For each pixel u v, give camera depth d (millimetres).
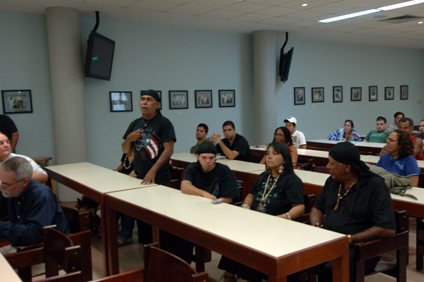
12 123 5125
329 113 9602
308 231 1778
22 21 5527
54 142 5848
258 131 7977
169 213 2129
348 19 6887
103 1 5176
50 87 5770
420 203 2412
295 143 5762
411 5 5973
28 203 2199
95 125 6203
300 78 8930
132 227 3613
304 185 3117
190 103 7312
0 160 3025
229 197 2645
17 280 1470
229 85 7852
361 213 2117
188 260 2750
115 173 3543
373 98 10625
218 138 4465
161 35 6863
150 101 3033
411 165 3059
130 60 6523
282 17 6559
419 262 2908
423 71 11953
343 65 9820
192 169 2744
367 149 5559
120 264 3174
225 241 1671
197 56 7355
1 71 5406
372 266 2146
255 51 7848
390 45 10648
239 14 6207
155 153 3057
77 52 5641
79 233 2266
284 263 1456
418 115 11945
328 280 2021
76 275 1493
